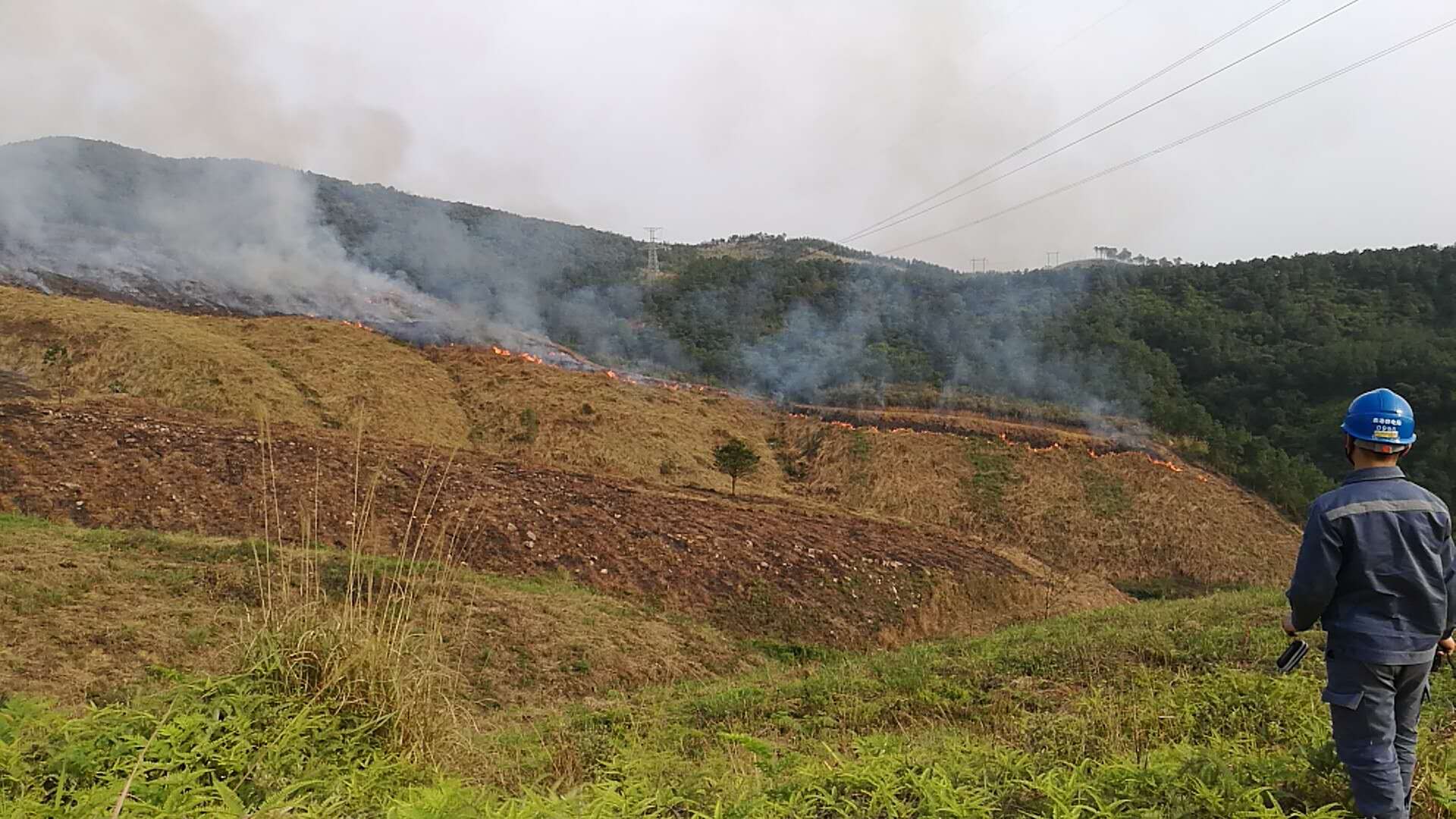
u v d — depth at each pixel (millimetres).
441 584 6086
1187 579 33375
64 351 30312
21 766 3010
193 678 4141
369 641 4430
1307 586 3150
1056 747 5148
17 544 13914
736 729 8031
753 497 30875
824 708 8797
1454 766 3648
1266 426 49188
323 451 22766
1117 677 8188
